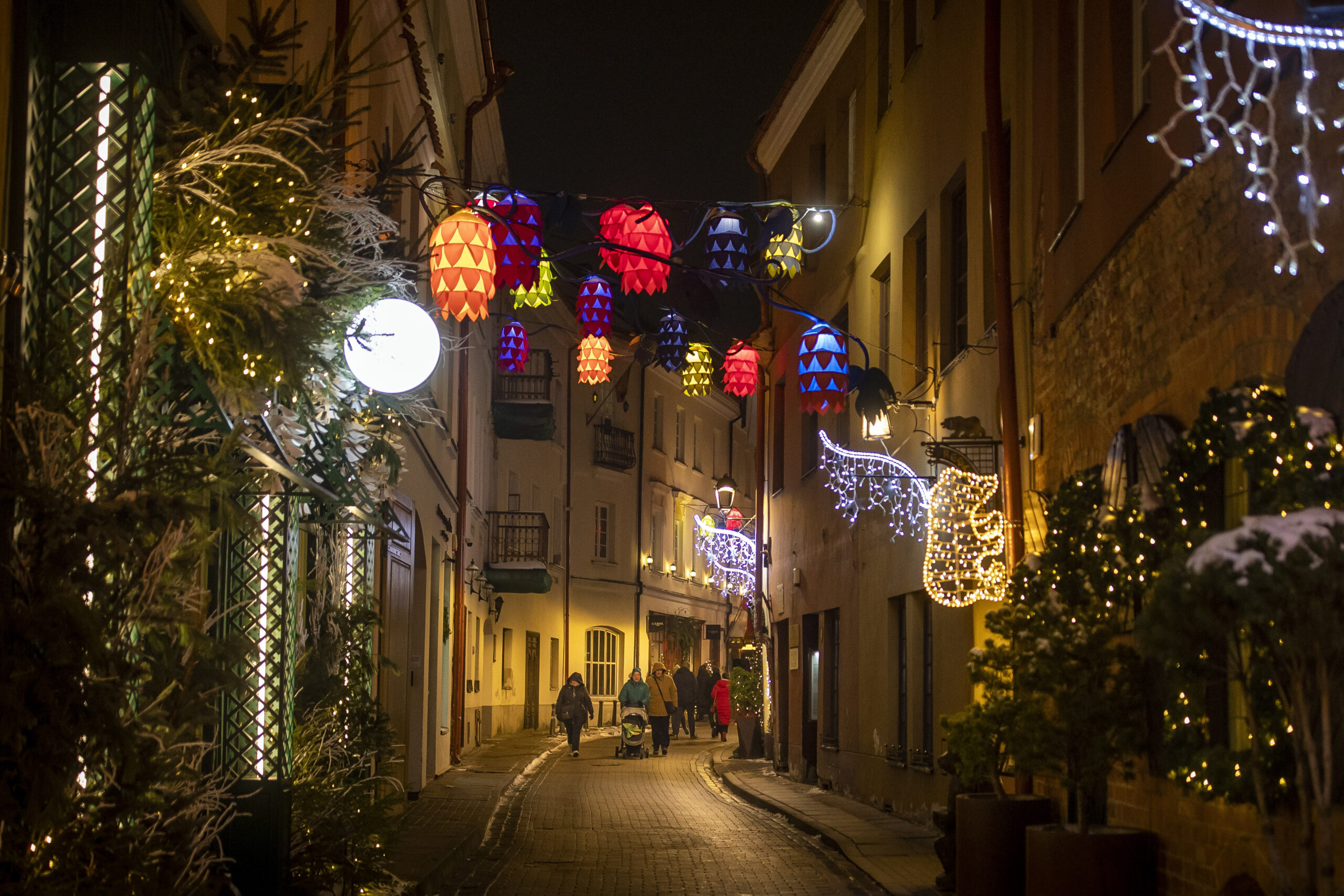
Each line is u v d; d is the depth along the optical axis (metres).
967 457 11.58
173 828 4.84
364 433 7.33
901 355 15.94
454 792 17.69
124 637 4.68
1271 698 5.26
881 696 16.20
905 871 10.90
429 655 18.64
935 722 13.82
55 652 4.25
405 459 14.46
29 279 4.73
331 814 7.65
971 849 8.82
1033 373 10.88
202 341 5.19
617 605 41.38
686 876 11.10
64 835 4.43
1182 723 6.53
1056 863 7.37
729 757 26.22
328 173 6.09
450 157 20.28
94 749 4.41
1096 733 7.32
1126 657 7.45
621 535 41.75
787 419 22.98
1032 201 10.95
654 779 21.36
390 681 13.75
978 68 13.10
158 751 4.67
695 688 33.94
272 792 6.68
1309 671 4.75
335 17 10.90
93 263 4.92
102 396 4.70
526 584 31.77
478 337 27.14
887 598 16.08
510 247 9.22
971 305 13.16
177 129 5.45
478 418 27.81
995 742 8.45
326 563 8.61
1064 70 10.16
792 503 22.45
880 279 17.73
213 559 6.75
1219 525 6.55
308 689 8.23
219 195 5.43
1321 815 4.65
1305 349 5.27
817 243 21.36
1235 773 5.35
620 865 11.76
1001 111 11.52
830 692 19.64
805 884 10.65
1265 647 4.89
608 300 10.95
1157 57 7.69
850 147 19.64
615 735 36.34
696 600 48.53
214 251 5.21
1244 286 6.29
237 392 5.36
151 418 4.99
